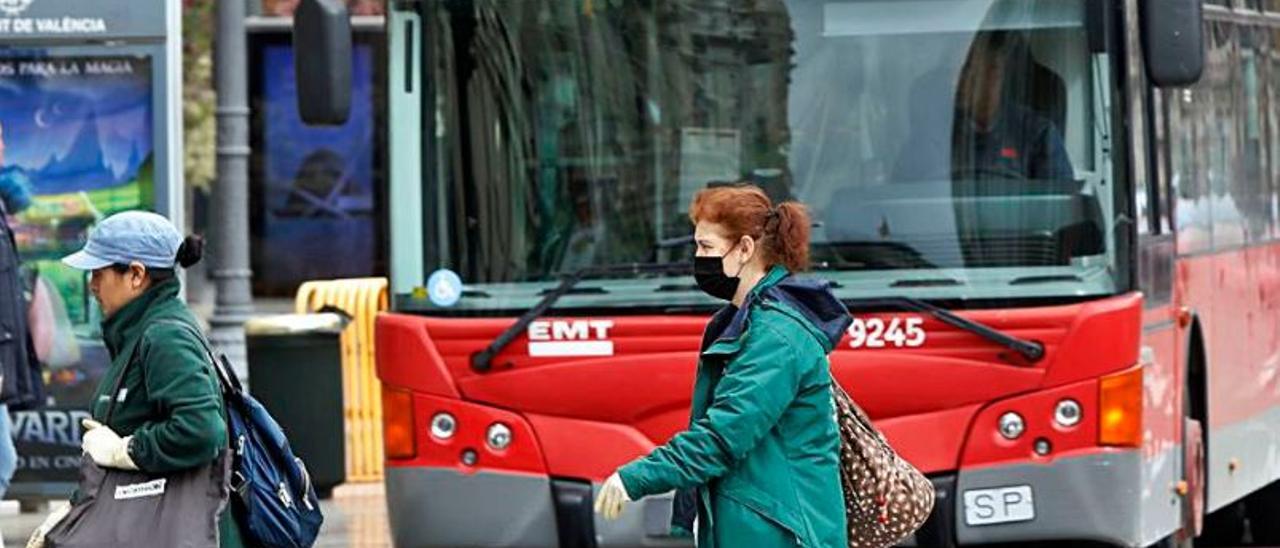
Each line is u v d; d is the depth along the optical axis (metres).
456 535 22.14
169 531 15.27
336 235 74.50
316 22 22.33
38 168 29.69
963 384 21.47
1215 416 25.62
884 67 22.19
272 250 74.62
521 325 22.02
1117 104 21.89
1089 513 21.39
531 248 22.42
